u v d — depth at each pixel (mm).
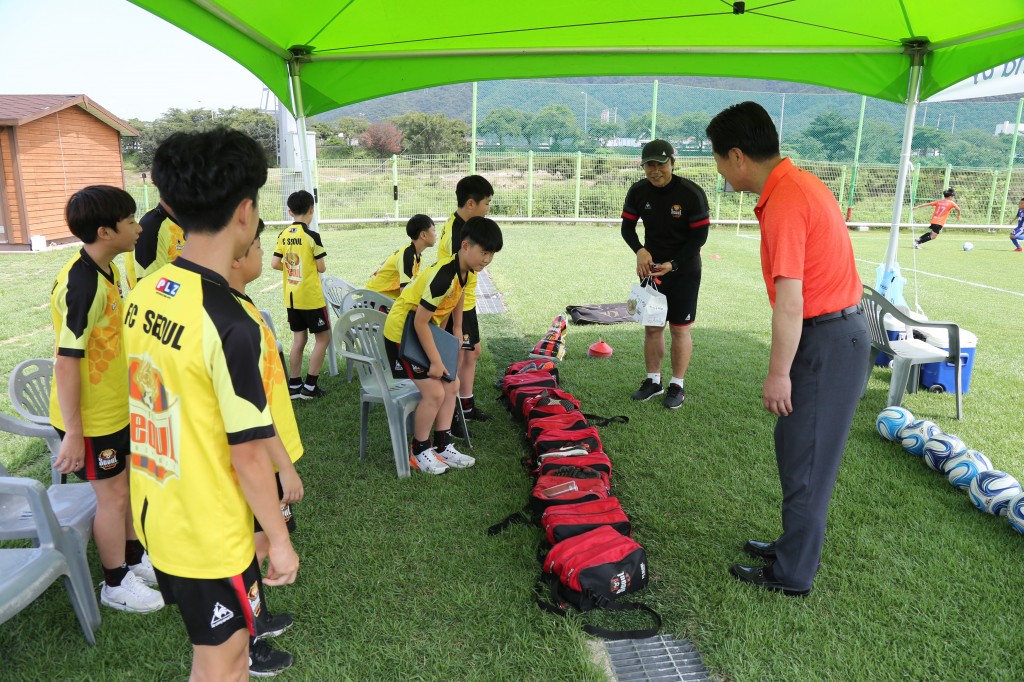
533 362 5324
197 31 3947
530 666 2328
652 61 5602
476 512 3379
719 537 3182
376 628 2523
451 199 19516
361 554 2994
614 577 2633
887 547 3082
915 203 21250
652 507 3457
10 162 13984
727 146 2547
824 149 28375
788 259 2383
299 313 4801
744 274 10984
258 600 1646
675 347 4855
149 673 2291
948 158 26266
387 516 3332
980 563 2947
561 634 2492
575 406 4461
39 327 7137
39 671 2285
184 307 1446
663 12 4625
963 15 4680
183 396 1455
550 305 8258
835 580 2832
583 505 3125
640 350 6398
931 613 2619
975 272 11812
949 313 8234
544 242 14602
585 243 14422
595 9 4543
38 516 2236
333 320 5504
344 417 4641
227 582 1547
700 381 5488
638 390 5133
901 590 2760
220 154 1413
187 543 1521
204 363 1435
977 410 4863
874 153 27891
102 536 2523
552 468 3455
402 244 14133
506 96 34125
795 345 2410
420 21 4656
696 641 2494
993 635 2490
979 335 7129
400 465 3725
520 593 2717
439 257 4078
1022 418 4707
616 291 9109
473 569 2889
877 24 4973
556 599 2660
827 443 2553
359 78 5258
